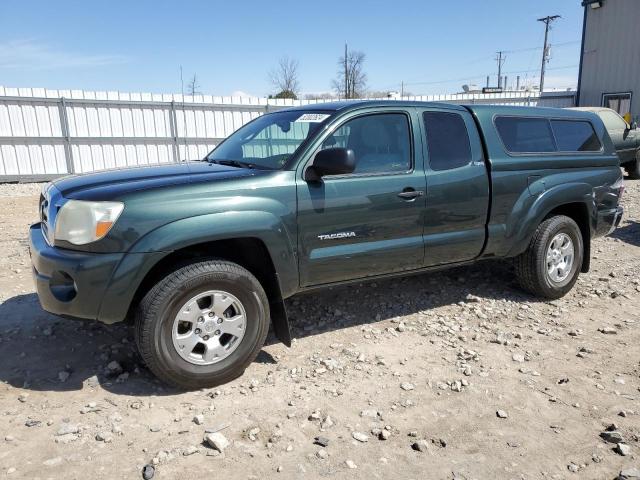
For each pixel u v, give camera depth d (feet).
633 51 62.80
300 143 12.34
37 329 13.93
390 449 9.23
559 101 78.84
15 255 21.36
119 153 57.57
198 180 11.14
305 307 15.79
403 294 17.07
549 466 8.89
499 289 17.78
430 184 13.69
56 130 54.29
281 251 11.60
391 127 13.55
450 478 8.52
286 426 9.80
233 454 8.95
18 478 8.20
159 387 11.10
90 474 8.34
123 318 10.46
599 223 17.69
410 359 12.67
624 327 14.83
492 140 15.05
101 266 10.11
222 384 11.27
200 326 10.80
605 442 9.58
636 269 20.30
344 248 12.64
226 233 10.84
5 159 52.34
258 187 11.37
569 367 12.42
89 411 10.11
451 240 14.35
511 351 13.24
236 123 63.21
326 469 8.64
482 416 10.32
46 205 11.96
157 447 9.07
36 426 9.60
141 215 10.27
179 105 59.52
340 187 12.35
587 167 17.31
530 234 15.88
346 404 10.62
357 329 14.39
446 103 14.97
